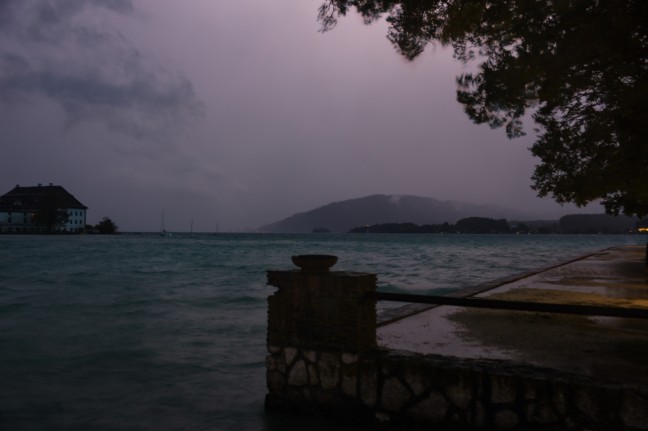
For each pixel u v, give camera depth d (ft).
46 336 40.83
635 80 25.09
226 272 120.26
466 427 17.26
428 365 17.98
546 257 183.62
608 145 30.35
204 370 30.07
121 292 76.33
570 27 22.77
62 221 612.29
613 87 25.90
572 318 29.89
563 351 21.67
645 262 80.84
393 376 18.53
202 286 86.07
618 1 20.93
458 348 22.25
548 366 19.13
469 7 24.39
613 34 21.75
